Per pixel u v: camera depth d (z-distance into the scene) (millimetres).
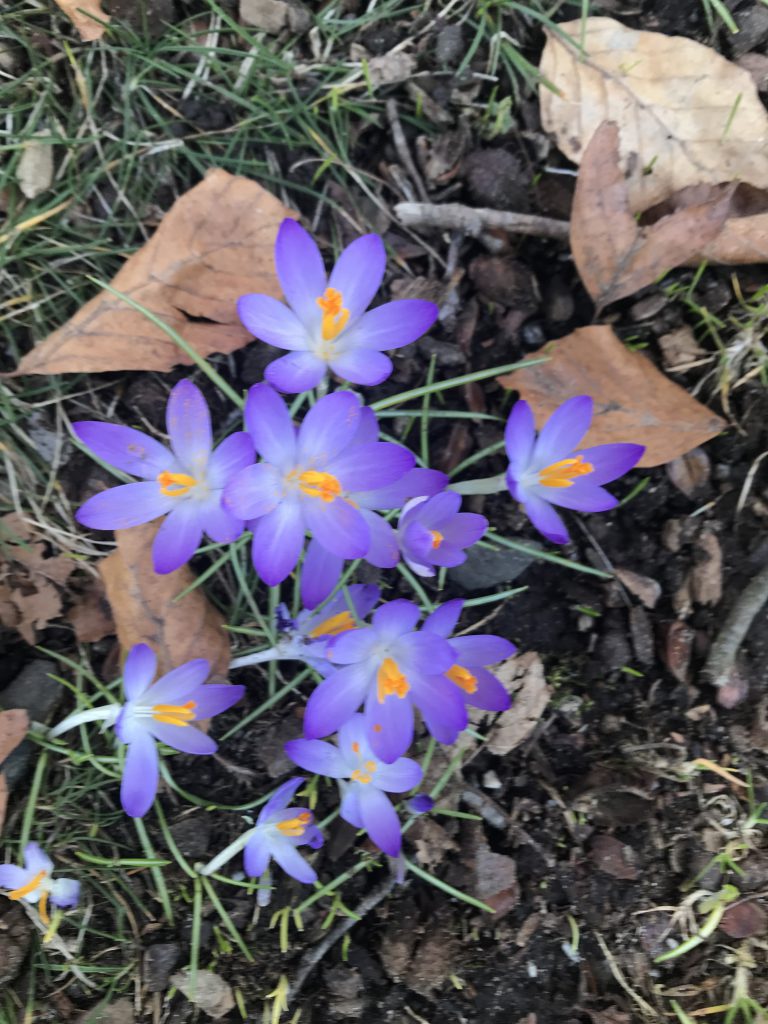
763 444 335
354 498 263
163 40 334
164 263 309
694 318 340
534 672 328
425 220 339
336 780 318
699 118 334
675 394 321
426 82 341
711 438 328
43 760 300
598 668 331
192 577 308
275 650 302
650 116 335
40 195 328
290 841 292
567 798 324
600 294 329
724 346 337
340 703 255
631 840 322
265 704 310
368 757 276
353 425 241
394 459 244
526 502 274
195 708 271
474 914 315
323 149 337
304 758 275
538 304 342
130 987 304
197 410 259
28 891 276
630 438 321
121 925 304
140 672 258
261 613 323
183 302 311
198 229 309
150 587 299
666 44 335
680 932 319
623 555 335
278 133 341
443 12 341
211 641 304
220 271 312
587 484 277
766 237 328
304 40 341
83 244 327
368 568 320
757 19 339
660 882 321
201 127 339
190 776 315
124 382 330
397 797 316
